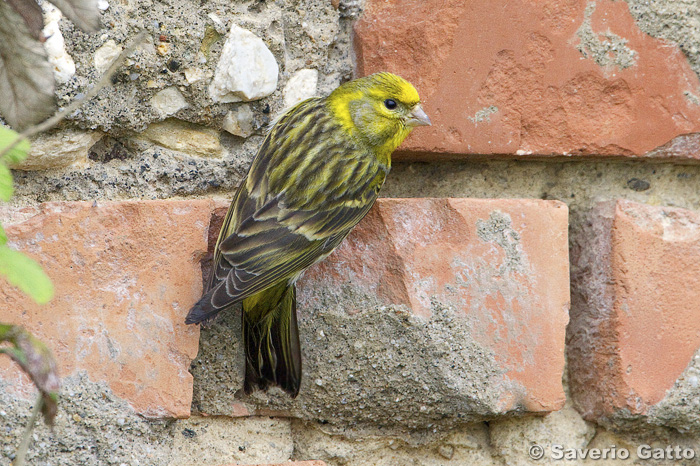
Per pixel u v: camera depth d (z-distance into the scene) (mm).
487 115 4305
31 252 3547
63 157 3695
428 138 4320
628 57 4328
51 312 3529
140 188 3879
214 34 3941
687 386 4293
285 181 4102
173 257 3729
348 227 4082
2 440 3361
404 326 4004
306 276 4051
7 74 2922
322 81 4395
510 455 4289
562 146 4320
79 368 3535
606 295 4336
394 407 4055
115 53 3672
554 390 4113
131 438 3588
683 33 4371
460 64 4281
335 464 4129
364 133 4320
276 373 3967
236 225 3805
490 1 4266
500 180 4508
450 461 4270
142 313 3654
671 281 4340
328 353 3996
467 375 4031
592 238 4430
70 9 2859
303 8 4266
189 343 3717
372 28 4375
